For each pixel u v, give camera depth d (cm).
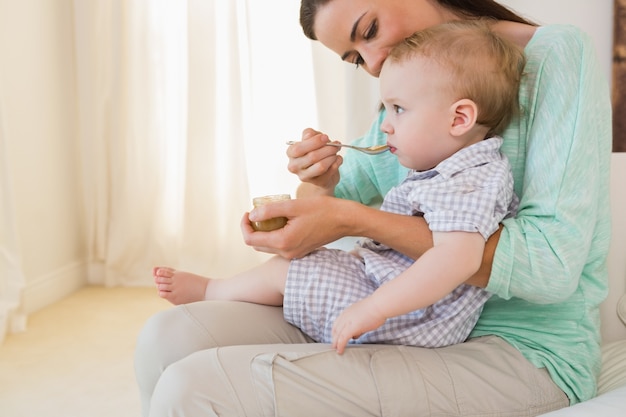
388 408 104
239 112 335
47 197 319
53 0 323
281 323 130
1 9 285
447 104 123
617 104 281
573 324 120
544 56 125
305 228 120
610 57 285
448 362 111
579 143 116
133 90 343
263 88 340
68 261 338
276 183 345
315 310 124
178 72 342
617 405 96
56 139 327
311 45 330
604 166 124
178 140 345
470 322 122
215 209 345
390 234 118
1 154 267
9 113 291
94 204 346
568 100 119
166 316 125
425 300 109
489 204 113
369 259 127
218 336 123
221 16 333
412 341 118
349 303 122
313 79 336
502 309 123
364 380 105
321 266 125
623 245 138
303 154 146
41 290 311
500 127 128
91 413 202
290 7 335
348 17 135
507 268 111
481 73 122
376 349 113
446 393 107
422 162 130
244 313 129
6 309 270
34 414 201
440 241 113
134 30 339
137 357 123
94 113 339
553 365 114
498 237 113
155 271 145
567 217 113
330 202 121
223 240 346
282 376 103
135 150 346
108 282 346
